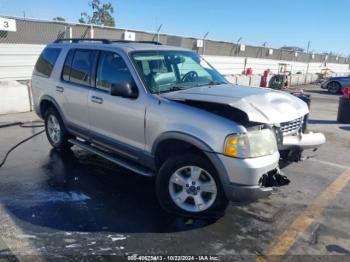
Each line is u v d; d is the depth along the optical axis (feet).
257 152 11.80
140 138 14.34
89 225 12.59
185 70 16.37
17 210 13.56
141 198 14.90
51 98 19.53
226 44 69.10
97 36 43.65
